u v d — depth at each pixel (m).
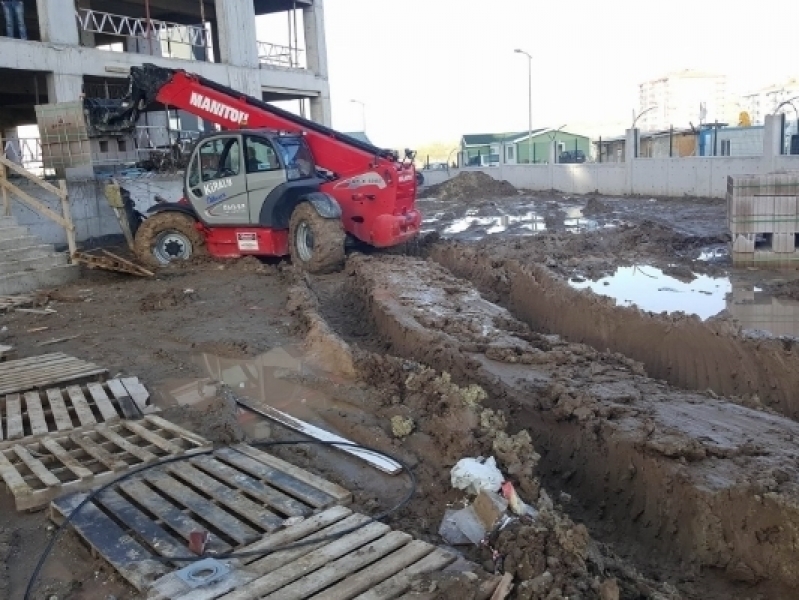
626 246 14.80
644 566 4.92
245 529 4.55
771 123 21.92
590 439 5.95
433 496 5.01
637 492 5.44
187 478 5.31
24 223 16.44
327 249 13.02
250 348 8.66
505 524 4.33
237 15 25.61
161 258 14.57
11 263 13.20
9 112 30.25
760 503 4.73
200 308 10.96
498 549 4.18
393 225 13.45
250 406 6.89
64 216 14.08
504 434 5.50
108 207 18.42
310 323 9.19
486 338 8.30
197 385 7.61
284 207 13.63
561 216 21.64
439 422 5.89
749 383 7.68
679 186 25.05
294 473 5.32
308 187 13.71
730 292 10.80
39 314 11.27
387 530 4.45
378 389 7.03
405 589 3.80
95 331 10.09
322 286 12.51
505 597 3.73
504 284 12.09
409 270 11.94
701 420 6.02
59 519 4.95
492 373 7.30
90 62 20.09
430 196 32.16
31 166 19.81
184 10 28.11
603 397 6.52
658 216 20.06
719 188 23.45
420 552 4.16
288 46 29.53
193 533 4.33
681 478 5.09
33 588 4.18
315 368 7.87
